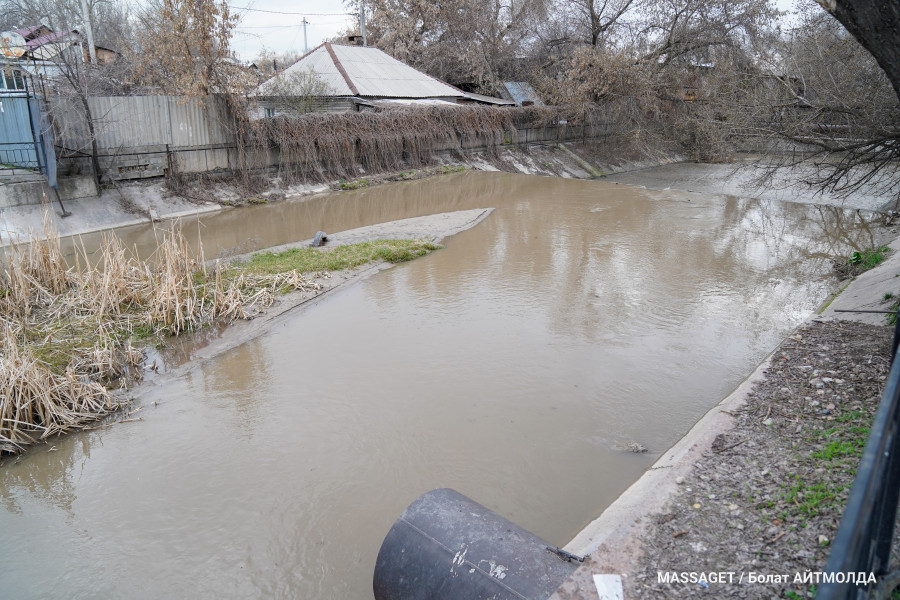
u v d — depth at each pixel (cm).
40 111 1436
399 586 379
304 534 528
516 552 367
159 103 1748
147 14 2456
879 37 481
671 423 681
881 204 1909
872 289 885
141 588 476
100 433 693
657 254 1368
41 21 2678
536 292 1115
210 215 1767
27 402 689
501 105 3112
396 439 659
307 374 809
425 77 3077
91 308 952
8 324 840
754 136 1300
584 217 1769
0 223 1364
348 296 1101
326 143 2173
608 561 360
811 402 557
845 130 1160
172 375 816
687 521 398
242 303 1019
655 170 2997
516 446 642
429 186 2284
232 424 699
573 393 749
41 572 494
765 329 940
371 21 3897
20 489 600
